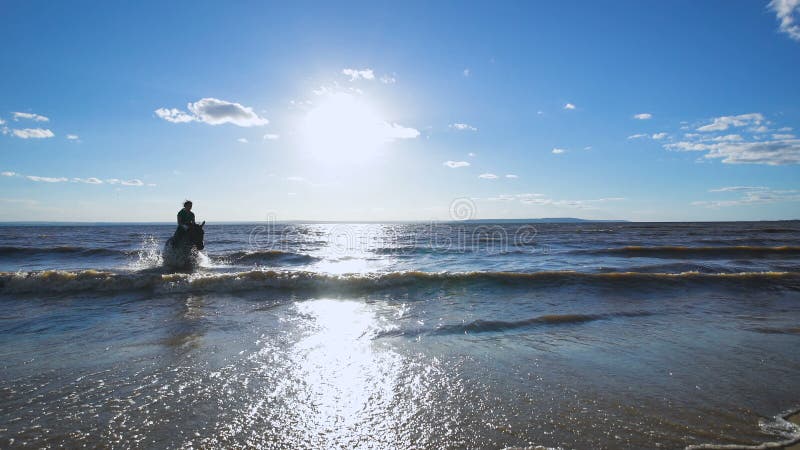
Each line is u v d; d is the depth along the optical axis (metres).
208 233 44.31
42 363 4.34
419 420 3.19
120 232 49.22
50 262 15.18
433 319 6.44
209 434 2.95
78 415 3.21
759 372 4.28
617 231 49.31
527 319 6.46
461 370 4.26
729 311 7.24
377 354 4.75
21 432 2.93
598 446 2.81
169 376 4.01
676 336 5.63
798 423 3.20
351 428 3.06
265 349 4.88
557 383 3.93
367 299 7.96
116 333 5.51
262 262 15.71
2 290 8.24
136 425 3.06
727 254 18.44
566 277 9.66
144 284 8.71
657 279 9.60
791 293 8.75
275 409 3.35
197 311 6.85
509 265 14.52
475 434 2.97
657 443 2.87
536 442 2.86
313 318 6.45
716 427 3.11
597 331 5.86
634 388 3.83
